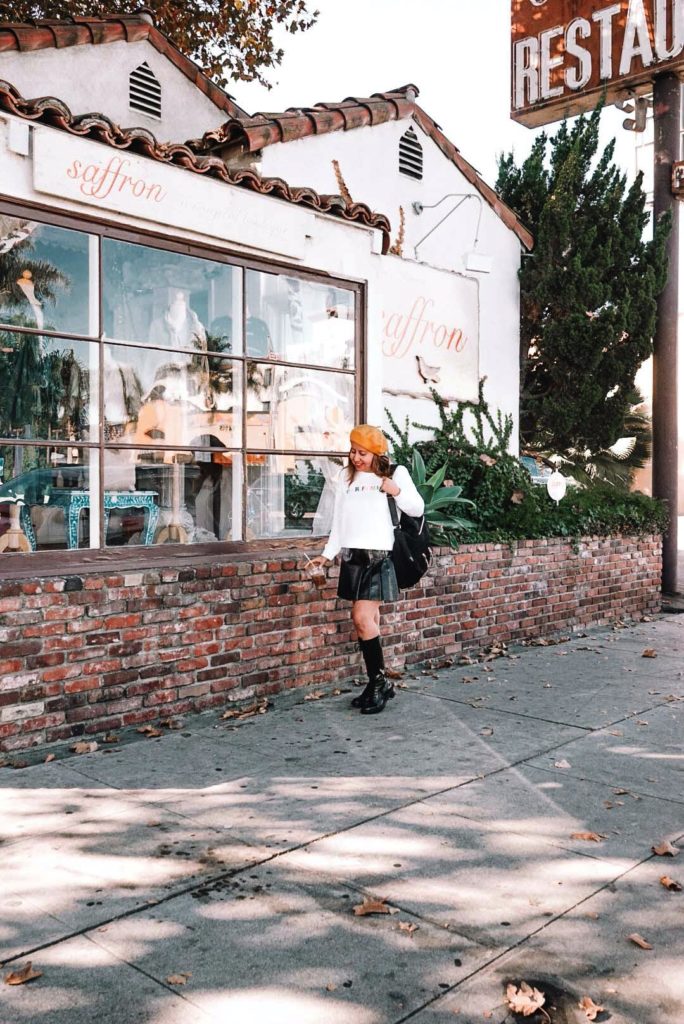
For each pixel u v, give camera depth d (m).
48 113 4.75
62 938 2.87
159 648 5.29
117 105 9.55
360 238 6.79
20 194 4.73
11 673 4.61
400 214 9.77
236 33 13.52
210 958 2.77
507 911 3.10
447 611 7.38
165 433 5.75
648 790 4.33
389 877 3.35
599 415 11.30
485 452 9.23
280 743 5.02
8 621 4.59
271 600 5.94
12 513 4.98
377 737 5.17
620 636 8.72
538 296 11.05
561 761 4.74
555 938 2.92
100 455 5.36
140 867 3.39
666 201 11.21
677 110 11.13
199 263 5.84
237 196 5.79
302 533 6.66
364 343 6.98
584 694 6.27
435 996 2.59
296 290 6.50
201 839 3.66
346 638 6.52
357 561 5.66
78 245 5.15
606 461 12.04
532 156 11.83
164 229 5.42
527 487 8.90
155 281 5.60
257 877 3.33
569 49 11.65
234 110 10.66
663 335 11.27
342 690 6.29
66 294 5.15
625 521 9.69
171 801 4.09
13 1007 2.50
